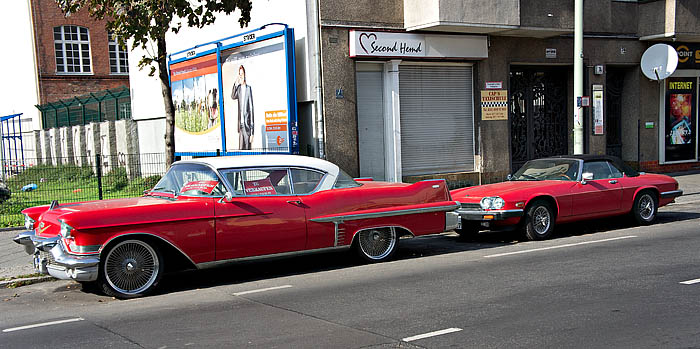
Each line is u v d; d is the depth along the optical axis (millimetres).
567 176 11445
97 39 37812
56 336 5934
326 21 15250
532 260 8953
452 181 17328
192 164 8602
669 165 21500
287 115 15281
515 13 16625
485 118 17750
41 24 36062
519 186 11000
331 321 6129
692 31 19734
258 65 16297
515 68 18859
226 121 17984
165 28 10914
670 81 21312
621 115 21094
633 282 7305
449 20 15602
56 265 7570
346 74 15594
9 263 9883
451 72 17453
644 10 20125
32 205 15188
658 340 5195
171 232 7676
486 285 7449
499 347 5145
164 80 12328
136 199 8406
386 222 9203
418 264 9055
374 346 5277
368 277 8227
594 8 19203
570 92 19609
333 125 15461
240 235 8094
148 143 24141
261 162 8578
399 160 16391
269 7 16578
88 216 7281
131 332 5973
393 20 16156
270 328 5945
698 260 8430
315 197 8719
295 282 8125
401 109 16688
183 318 6453
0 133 36844
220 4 11914
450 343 5293
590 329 5555
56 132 32219
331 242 8789
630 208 11891
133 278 7590
